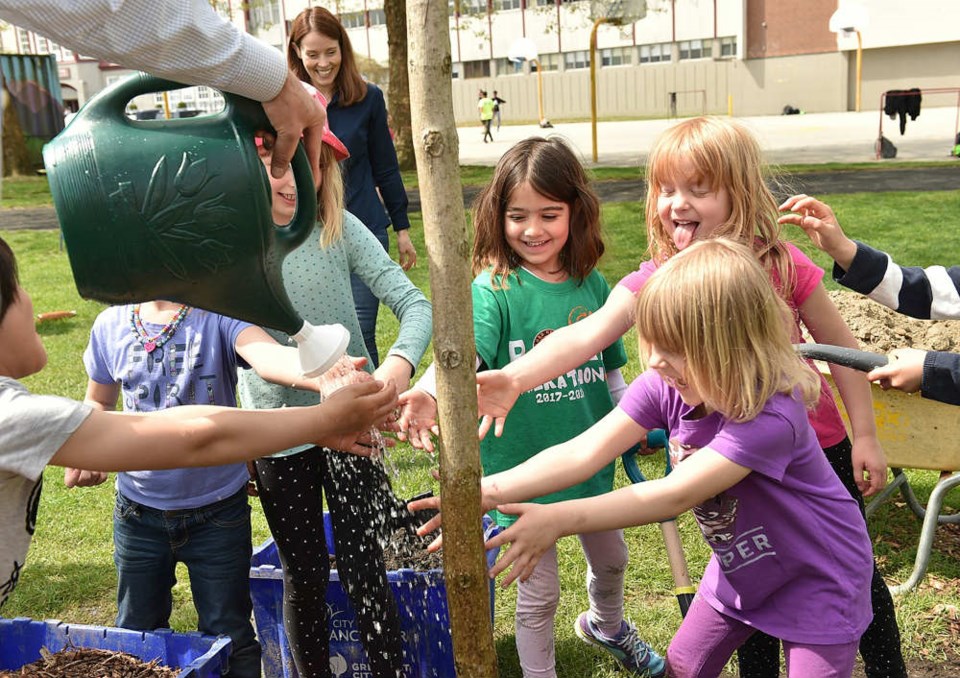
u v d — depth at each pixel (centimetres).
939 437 308
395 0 1659
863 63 3778
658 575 346
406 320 257
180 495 244
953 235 941
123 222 153
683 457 206
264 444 176
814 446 201
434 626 262
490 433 264
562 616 321
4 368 179
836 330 248
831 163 1689
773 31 3916
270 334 261
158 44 145
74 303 874
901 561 353
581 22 4231
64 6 141
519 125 4188
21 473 163
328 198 252
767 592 201
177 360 247
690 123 240
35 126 2355
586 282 277
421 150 149
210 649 223
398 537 296
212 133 158
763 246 239
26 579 370
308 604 254
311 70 449
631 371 560
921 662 294
